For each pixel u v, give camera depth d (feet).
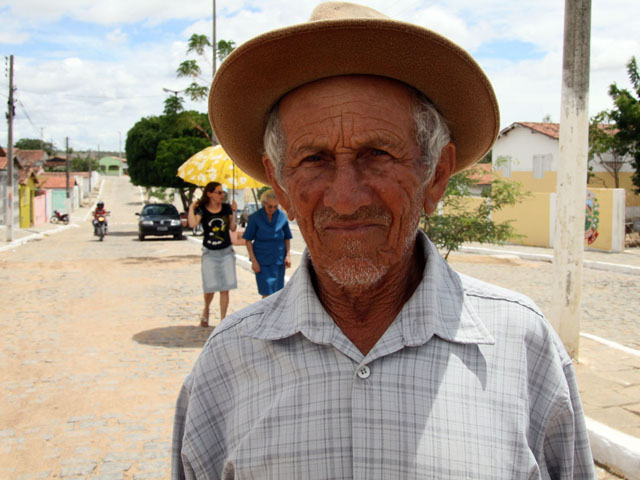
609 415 13.61
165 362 19.88
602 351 19.30
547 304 31.37
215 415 4.42
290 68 3.96
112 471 12.20
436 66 3.94
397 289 4.34
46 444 13.44
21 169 114.83
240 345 4.33
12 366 19.38
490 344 3.91
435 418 3.71
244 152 5.23
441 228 24.86
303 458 3.82
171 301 31.71
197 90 49.70
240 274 42.39
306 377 3.98
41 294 33.99
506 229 25.39
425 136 4.14
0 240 77.82
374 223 3.93
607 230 56.44
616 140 76.59
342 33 3.76
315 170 4.04
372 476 3.68
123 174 447.83
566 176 17.67
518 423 3.78
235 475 4.04
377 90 3.93
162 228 80.38
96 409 15.56
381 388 3.79
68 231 112.37
